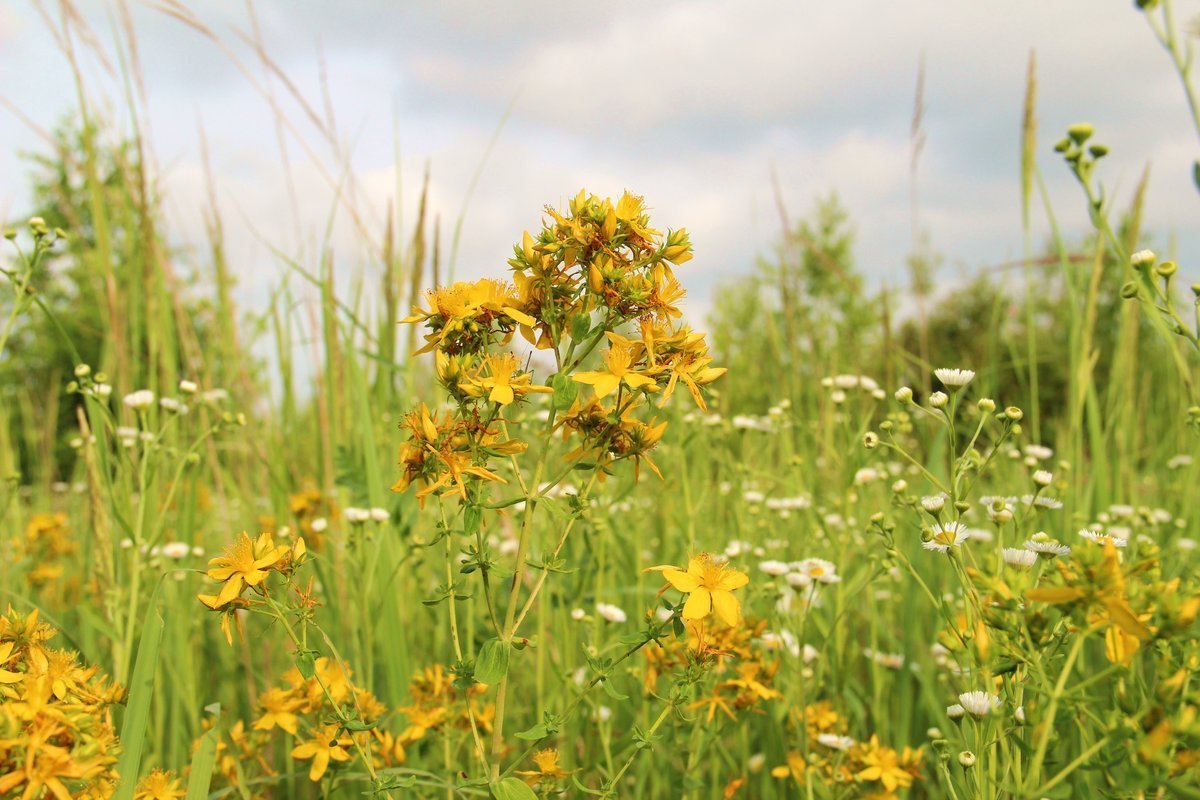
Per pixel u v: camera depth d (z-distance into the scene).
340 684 2.10
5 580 3.15
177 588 3.03
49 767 1.30
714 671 2.33
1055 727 1.77
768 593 2.76
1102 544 1.75
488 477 1.59
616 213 1.64
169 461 3.35
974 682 1.85
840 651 2.76
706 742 2.38
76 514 4.73
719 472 3.76
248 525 3.79
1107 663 2.58
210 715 2.82
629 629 3.19
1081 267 3.41
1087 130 1.96
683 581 1.62
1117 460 3.66
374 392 3.66
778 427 3.87
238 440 3.94
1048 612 1.49
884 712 2.81
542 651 2.56
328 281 3.40
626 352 1.66
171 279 3.50
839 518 3.50
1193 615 1.24
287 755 2.61
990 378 4.19
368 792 1.69
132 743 1.61
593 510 3.05
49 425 5.55
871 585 2.84
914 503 2.15
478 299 1.64
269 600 1.65
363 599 2.60
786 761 2.59
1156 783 1.20
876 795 2.29
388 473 3.19
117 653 2.36
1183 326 1.71
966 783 1.77
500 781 1.63
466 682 1.67
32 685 1.43
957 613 2.75
